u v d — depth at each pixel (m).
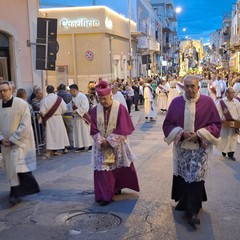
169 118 5.52
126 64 32.25
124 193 6.65
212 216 5.62
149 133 14.14
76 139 10.68
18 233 5.23
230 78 25.34
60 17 24.55
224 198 6.39
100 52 24.77
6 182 7.61
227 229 5.17
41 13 24.05
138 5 39.75
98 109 6.20
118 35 28.73
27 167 6.29
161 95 21.97
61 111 10.20
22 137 6.20
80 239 5.00
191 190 5.36
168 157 9.63
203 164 5.33
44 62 11.73
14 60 12.09
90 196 6.61
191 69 58.59
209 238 4.92
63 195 6.71
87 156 9.98
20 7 12.49
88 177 7.85
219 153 10.15
